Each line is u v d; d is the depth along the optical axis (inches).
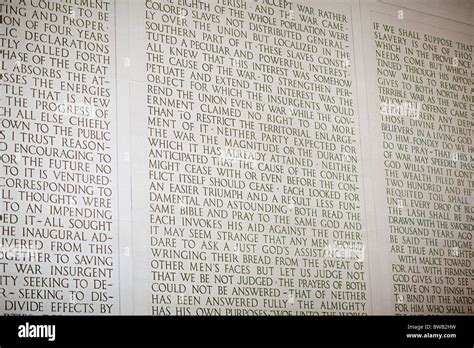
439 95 465.1
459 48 479.2
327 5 441.4
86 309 350.6
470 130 470.6
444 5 479.8
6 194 344.8
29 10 364.2
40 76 360.8
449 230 448.8
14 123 351.9
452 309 439.5
